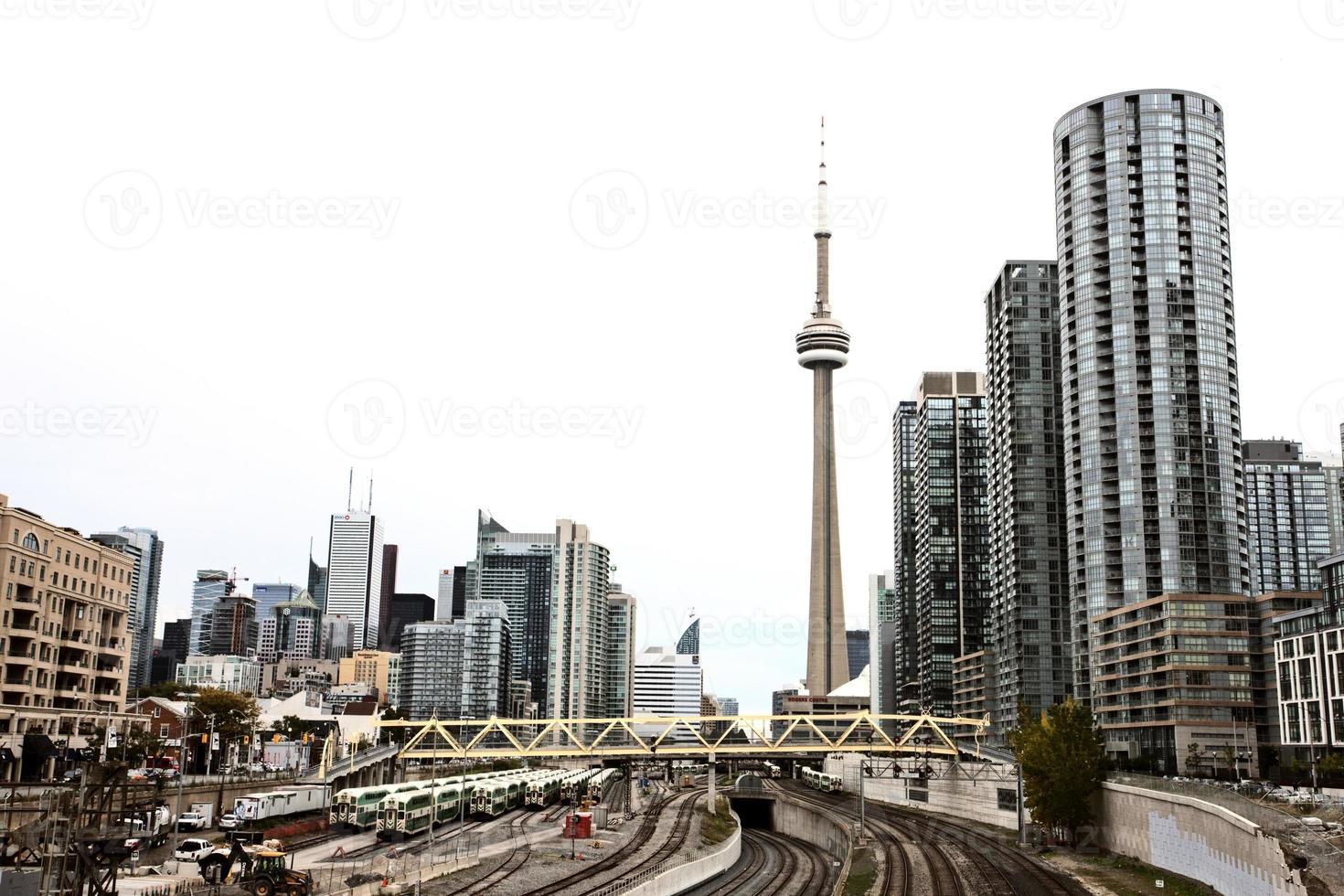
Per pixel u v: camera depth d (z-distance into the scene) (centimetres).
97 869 6275
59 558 14450
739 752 18375
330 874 8438
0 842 7300
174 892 7162
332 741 19238
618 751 17938
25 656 13625
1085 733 12088
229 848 8194
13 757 12619
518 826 13812
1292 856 7519
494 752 17475
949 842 13262
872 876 11250
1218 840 8875
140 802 9606
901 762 18125
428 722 18138
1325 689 18600
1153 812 10456
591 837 12900
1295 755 19650
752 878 12656
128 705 19150
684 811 17100
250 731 18900
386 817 11400
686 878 10781
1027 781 12344
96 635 15425
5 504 13738
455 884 8619
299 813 12444
